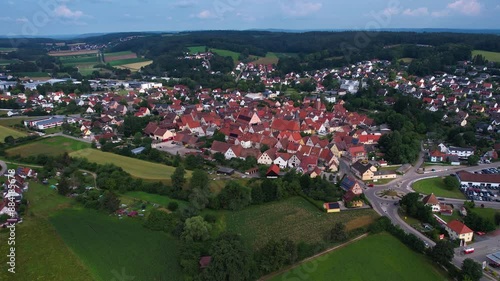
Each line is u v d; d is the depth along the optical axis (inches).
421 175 6860.2
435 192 6127.0
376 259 4323.3
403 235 4653.1
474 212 5324.8
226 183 6387.8
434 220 5014.8
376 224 4881.9
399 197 5910.4
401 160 7337.6
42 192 6048.2
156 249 4532.5
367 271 4121.6
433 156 7559.1
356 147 7632.9
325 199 5762.8
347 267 4183.1
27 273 4104.3
